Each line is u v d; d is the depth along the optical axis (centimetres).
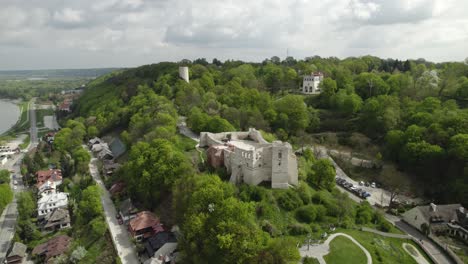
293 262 6309
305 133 15750
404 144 13025
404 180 11769
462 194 10119
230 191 8212
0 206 12269
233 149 9794
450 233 8912
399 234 8781
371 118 15812
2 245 10538
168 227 9044
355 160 14050
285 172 8969
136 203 10731
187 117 15850
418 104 15688
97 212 10469
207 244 6812
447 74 19412
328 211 8806
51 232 10788
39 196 13225
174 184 9606
